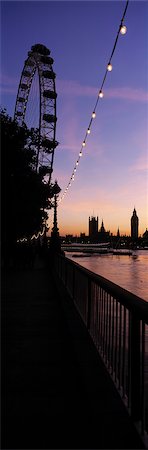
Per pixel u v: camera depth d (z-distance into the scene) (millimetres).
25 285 18094
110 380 4871
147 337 9062
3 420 4426
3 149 22375
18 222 25656
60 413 4605
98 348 6203
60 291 12977
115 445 3633
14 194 23109
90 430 4176
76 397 5078
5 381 5660
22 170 23844
